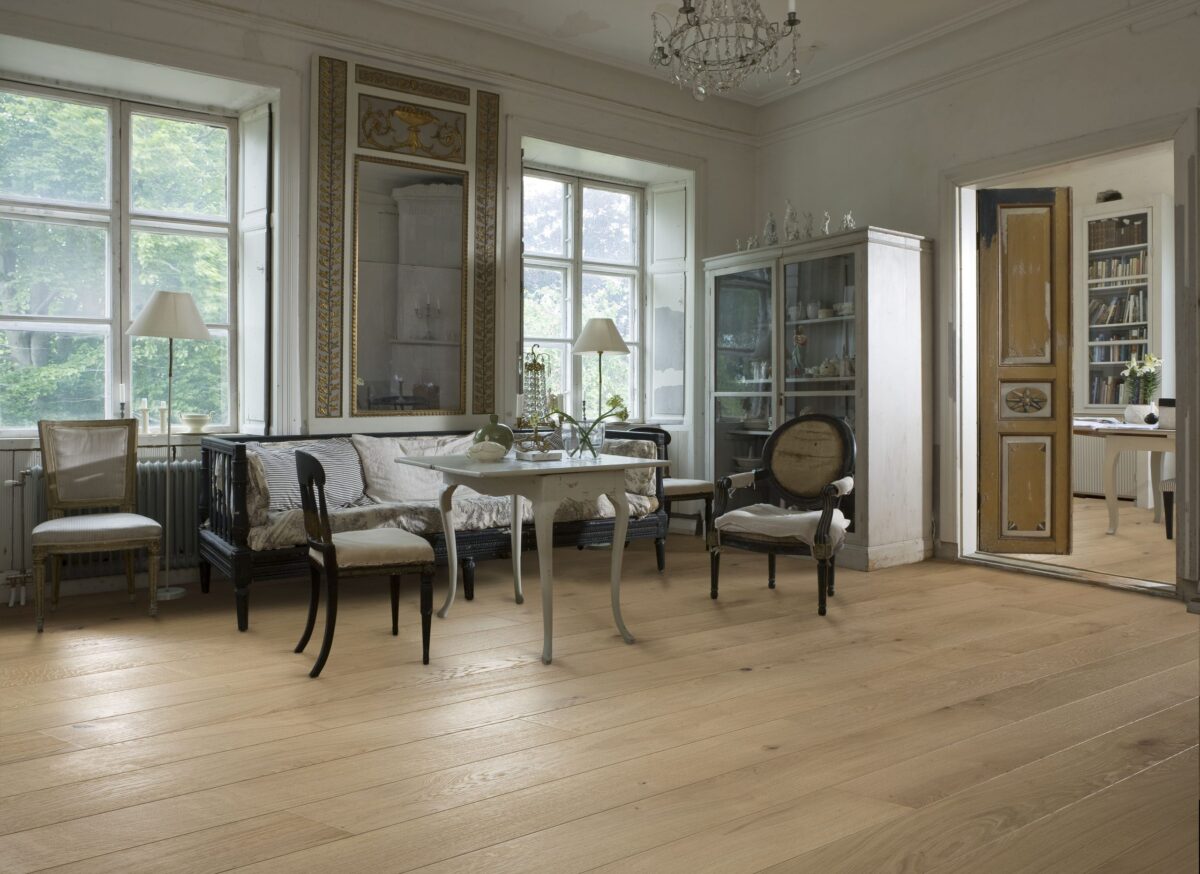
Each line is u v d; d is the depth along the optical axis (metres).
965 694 3.15
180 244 5.29
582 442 4.16
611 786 2.38
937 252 5.95
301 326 5.20
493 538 4.77
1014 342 5.93
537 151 6.34
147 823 2.16
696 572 5.45
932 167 5.96
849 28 5.75
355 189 5.33
